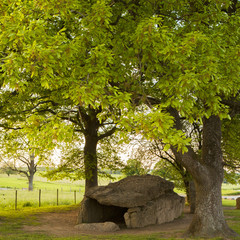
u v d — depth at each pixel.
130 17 9.91
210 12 9.55
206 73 7.03
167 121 6.16
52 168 23.62
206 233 11.20
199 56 8.05
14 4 7.46
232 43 9.36
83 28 7.94
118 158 23.58
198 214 11.61
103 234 12.50
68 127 6.74
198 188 11.78
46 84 6.75
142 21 7.59
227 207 23.75
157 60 8.08
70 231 13.10
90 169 21.86
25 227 13.29
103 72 7.27
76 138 23.61
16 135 19.86
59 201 26.34
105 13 7.51
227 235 11.05
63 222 15.70
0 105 15.85
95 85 6.79
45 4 6.86
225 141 19.95
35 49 5.89
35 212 18.36
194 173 11.62
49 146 7.02
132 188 16.67
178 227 14.32
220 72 8.34
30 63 6.24
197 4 10.36
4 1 7.54
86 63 7.78
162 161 24.28
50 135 6.72
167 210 16.77
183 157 11.62
